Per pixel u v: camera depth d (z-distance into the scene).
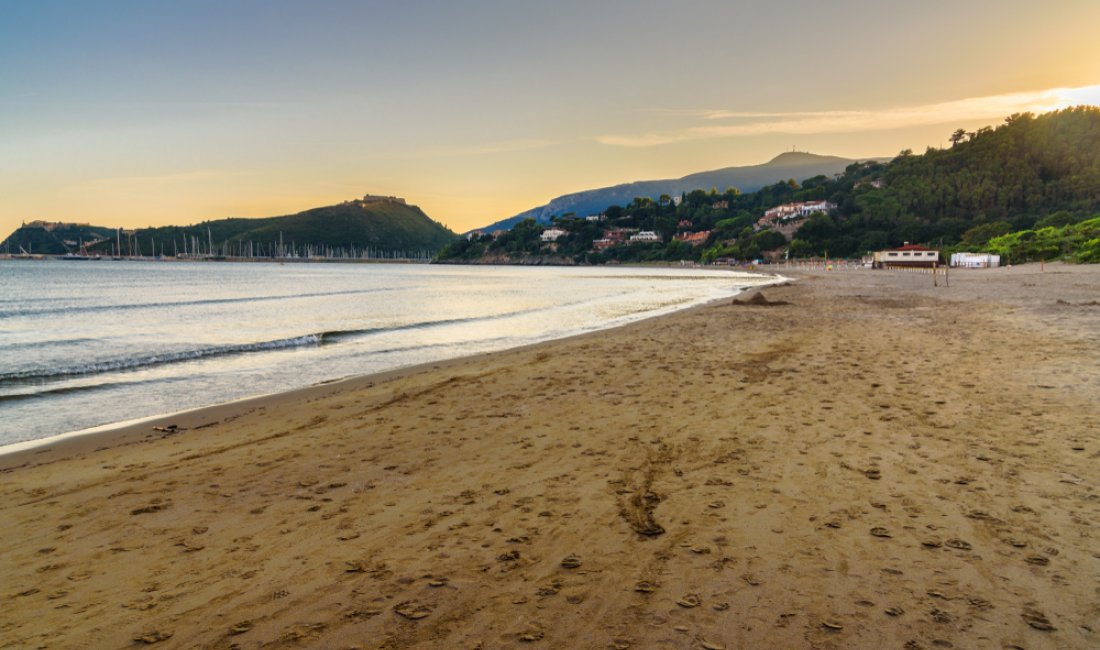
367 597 3.68
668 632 3.17
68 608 3.72
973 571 3.66
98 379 13.86
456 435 7.64
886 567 3.76
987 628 3.09
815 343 14.24
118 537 4.87
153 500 5.75
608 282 85.12
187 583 4.00
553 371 12.17
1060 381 8.69
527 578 3.84
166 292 53.34
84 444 8.45
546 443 7.04
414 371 13.55
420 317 30.20
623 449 6.60
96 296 47.03
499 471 6.09
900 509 4.62
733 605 3.41
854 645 3.00
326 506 5.35
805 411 7.82
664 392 9.59
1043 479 5.07
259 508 5.39
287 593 3.78
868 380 9.58
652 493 5.24
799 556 3.96
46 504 5.79
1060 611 3.21
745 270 146.12
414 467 6.39
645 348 14.95
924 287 41.44
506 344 19.39
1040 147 162.25
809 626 3.18
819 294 36.97
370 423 8.59
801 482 5.30
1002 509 4.52
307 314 32.03
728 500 4.98
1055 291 29.94
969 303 24.58
